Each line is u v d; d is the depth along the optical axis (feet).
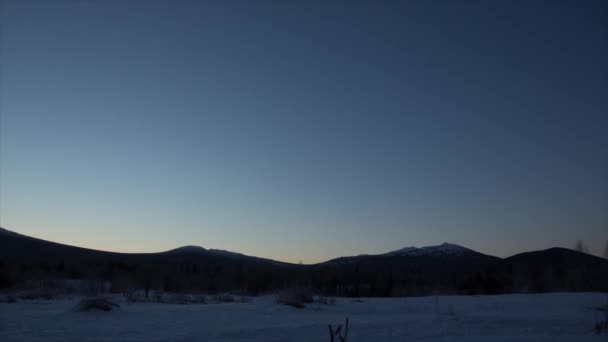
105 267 205.26
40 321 59.57
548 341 52.70
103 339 49.44
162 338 50.83
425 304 92.84
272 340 52.01
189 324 60.44
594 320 68.54
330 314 76.38
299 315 72.95
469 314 77.41
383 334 57.16
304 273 197.98
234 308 77.66
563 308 86.28
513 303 93.86
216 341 50.67
